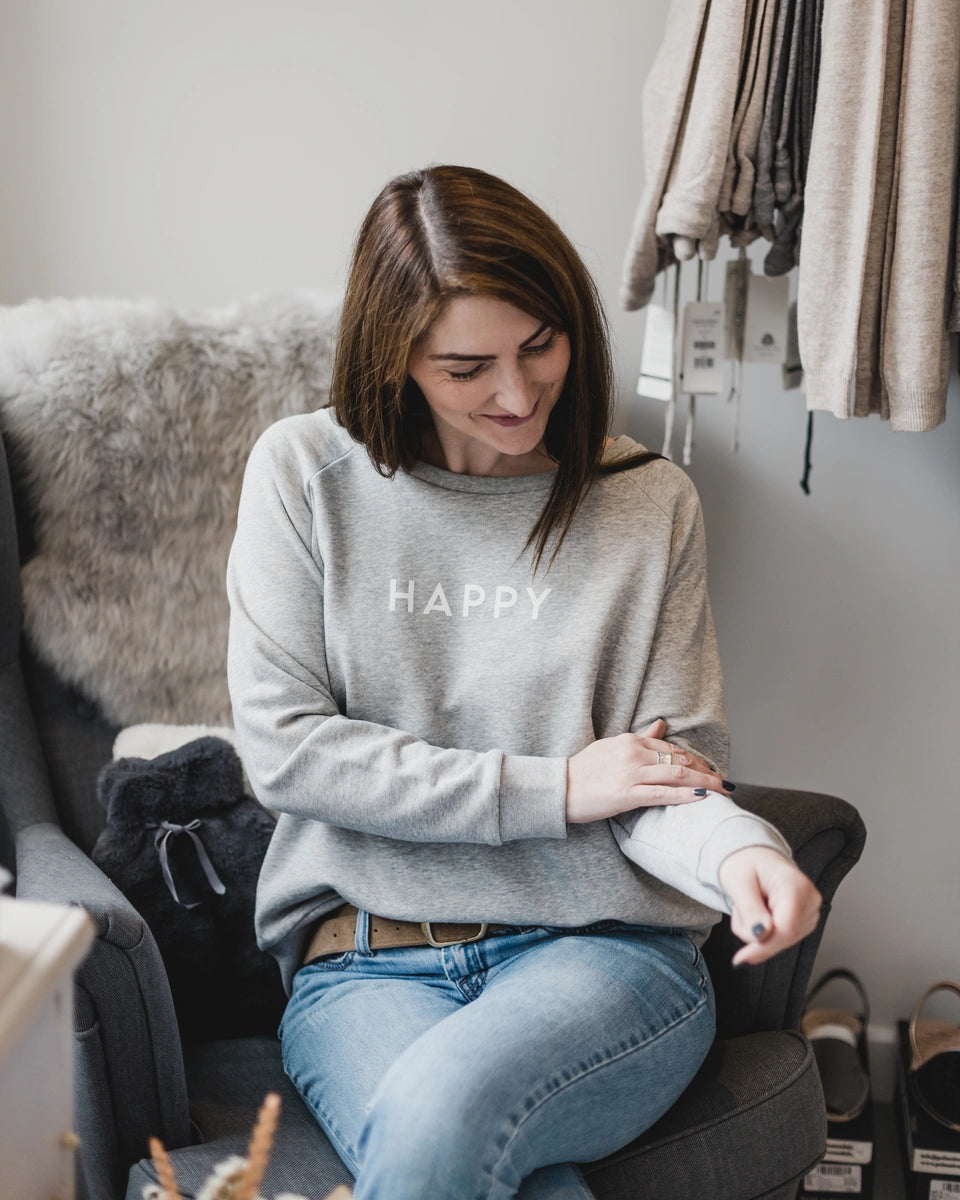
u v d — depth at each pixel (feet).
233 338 4.93
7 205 5.66
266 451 3.95
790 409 5.67
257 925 4.08
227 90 5.55
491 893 3.70
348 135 5.58
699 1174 3.53
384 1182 2.91
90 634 4.79
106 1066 3.49
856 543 5.77
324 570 3.84
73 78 5.53
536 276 3.32
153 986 3.49
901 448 5.62
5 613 4.67
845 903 6.20
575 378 3.57
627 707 3.82
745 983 4.24
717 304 4.97
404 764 3.57
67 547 4.80
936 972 6.22
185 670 4.91
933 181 4.17
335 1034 3.61
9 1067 1.98
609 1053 3.29
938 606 5.79
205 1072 4.04
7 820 4.59
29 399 4.75
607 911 3.69
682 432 5.77
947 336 4.41
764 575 5.88
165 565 4.88
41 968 1.94
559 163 5.55
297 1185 3.36
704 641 4.01
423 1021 3.55
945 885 6.12
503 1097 3.03
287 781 3.63
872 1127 5.34
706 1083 3.76
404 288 3.35
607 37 5.39
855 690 5.95
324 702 3.76
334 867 3.81
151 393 4.84
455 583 3.81
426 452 3.91
